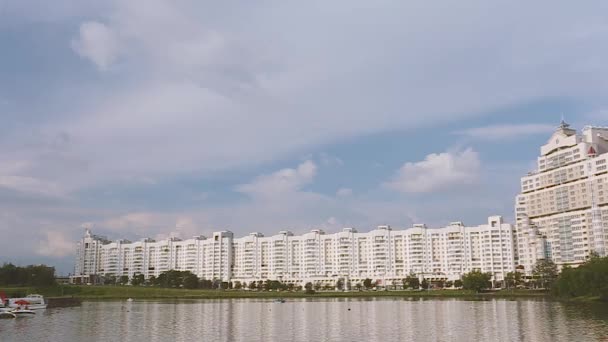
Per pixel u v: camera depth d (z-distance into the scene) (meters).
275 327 139.88
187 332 128.62
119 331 130.75
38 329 135.50
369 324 145.50
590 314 158.75
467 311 186.00
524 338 110.00
